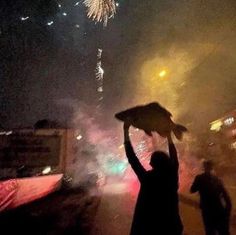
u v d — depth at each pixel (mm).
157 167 3117
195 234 6996
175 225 2906
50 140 12867
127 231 8062
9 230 8102
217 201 4887
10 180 10031
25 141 12469
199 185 5043
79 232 7996
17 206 9898
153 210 2926
